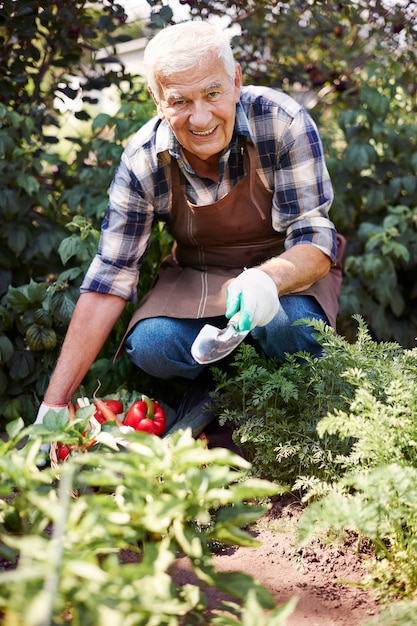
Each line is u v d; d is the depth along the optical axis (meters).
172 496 1.45
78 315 2.55
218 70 2.24
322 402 2.23
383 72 3.57
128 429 2.12
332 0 3.48
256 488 1.40
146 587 1.22
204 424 2.47
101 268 2.58
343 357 2.16
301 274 2.41
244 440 2.19
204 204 2.56
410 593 1.73
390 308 3.59
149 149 2.51
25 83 3.40
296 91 3.76
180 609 1.27
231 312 2.21
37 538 1.26
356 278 3.48
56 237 3.15
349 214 3.50
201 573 1.40
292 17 3.58
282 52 3.66
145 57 2.29
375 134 3.49
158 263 3.09
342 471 2.13
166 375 2.72
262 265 2.37
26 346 2.94
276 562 1.94
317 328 2.21
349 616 1.69
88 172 3.24
